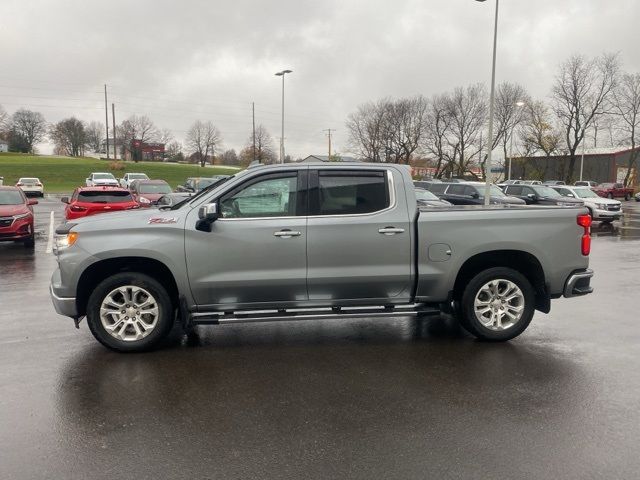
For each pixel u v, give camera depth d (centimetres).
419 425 380
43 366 505
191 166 10325
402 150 7156
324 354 542
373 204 553
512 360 523
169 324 545
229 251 532
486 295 576
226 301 543
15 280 945
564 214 570
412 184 560
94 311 533
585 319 683
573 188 2614
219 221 534
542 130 6322
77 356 534
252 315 539
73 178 7212
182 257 528
